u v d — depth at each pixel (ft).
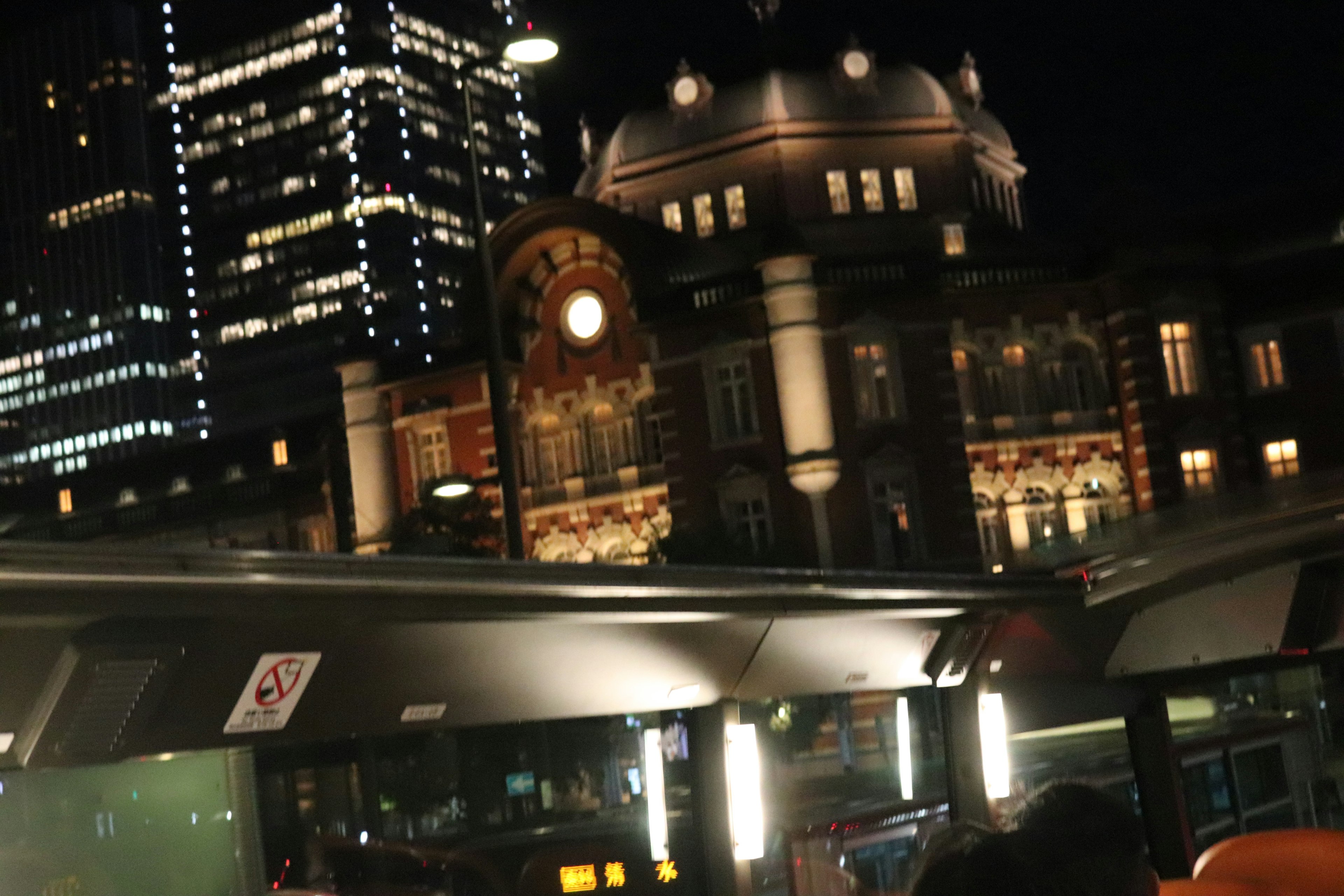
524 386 177.68
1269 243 166.50
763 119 188.75
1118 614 36.50
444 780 26.45
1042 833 11.49
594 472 173.88
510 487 56.39
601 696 26.94
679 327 163.32
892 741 34.42
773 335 156.46
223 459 211.20
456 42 613.11
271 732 21.85
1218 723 45.42
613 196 197.06
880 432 156.25
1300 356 162.91
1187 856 38.45
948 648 33.65
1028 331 166.40
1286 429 162.30
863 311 158.20
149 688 19.48
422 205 580.71
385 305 564.30
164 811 20.76
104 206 610.65
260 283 584.81
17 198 627.05
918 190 190.49
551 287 177.06
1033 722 36.58
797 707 32.58
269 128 588.50
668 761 29.86
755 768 29.78
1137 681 38.96
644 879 28.96
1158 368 163.63
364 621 21.52
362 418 181.06
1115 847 11.46
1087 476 164.86
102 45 613.93
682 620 26.27
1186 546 34.68
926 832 34.17
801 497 155.22
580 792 28.58
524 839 27.48
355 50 577.43
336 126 576.20
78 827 19.66
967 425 163.02
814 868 31.09
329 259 574.15
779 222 158.61
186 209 600.80
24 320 621.72
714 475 159.84
